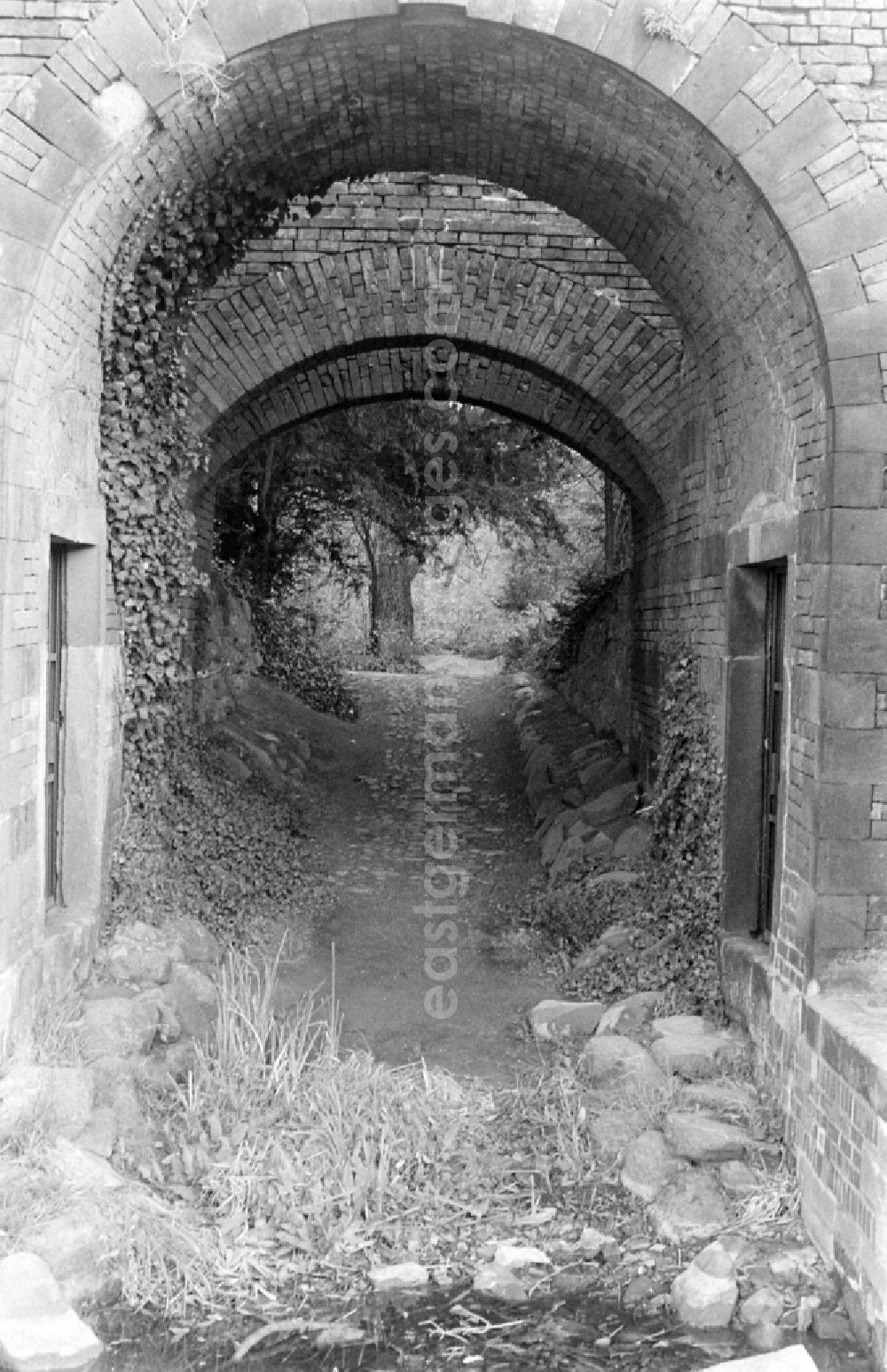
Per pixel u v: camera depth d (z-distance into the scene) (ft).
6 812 17.88
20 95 17.94
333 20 18.43
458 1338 14.83
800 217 17.79
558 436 38.68
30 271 17.69
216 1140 18.29
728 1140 18.31
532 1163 18.89
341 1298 15.64
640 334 33.40
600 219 25.14
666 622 31.91
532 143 23.08
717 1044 21.20
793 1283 15.97
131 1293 15.28
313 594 77.97
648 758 35.45
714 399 25.23
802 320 18.43
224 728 42.57
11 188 17.80
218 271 25.09
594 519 79.46
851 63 17.90
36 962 19.34
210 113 19.63
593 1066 21.44
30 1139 16.33
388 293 34.37
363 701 63.00
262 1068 20.10
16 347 17.60
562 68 19.24
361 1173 17.65
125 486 23.47
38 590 19.25
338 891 35.35
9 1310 14.17
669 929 26.50
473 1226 17.38
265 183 23.99
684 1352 14.61
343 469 54.19
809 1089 17.33
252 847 33.58
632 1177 18.21
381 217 34.14
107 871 23.90
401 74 20.93
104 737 23.13
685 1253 16.65
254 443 39.32
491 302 34.17
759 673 23.21
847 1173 15.55
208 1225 16.66
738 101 17.95
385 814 44.21
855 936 17.56
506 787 48.75
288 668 55.93
